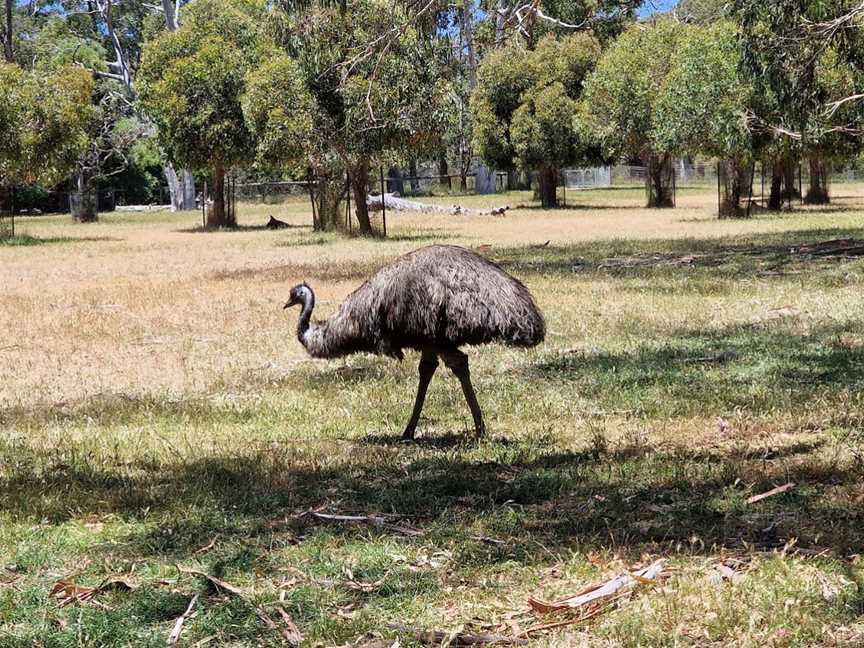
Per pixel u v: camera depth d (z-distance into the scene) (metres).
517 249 25.53
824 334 12.12
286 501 6.62
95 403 9.81
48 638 4.65
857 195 54.34
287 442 8.23
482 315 7.46
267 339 13.13
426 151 30.81
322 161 30.36
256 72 31.23
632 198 59.25
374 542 5.78
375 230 32.53
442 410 9.16
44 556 5.68
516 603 4.97
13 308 16.47
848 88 28.38
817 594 4.87
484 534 5.88
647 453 7.49
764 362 10.59
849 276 17.11
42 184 35.56
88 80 33.53
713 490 6.55
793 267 18.98
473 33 21.45
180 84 38.50
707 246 24.30
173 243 32.03
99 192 62.06
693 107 33.06
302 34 27.88
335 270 21.09
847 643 4.38
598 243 26.61
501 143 50.06
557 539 5.76
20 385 10.85
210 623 4.79
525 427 8.50
